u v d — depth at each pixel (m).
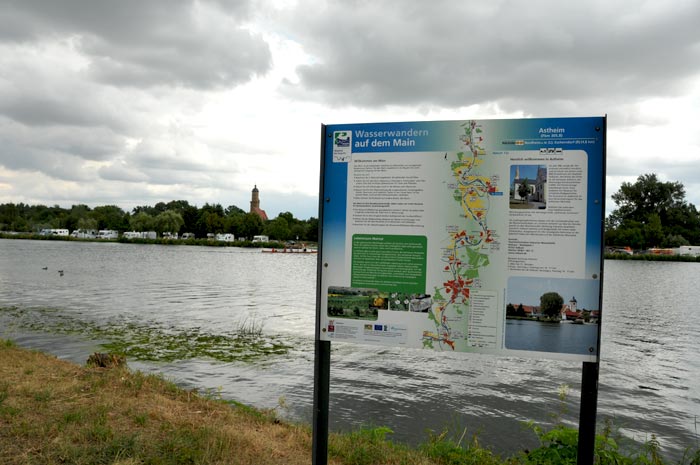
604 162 3.71
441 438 8.36
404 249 4.08
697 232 123.31
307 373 14.17
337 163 4.20
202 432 5.72
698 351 19.92
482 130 3.92
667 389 14.31
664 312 32.59
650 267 96.25
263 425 6.63
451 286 4.00
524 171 3.85
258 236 153.38
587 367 3.76
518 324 3.87
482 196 3.92
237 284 43.50
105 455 4.86
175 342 17.95
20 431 5.27
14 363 8.41
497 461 6.38
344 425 10.31
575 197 3.77
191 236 159.62
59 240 153.62
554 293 3.80
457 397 12.55
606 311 32.91
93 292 33.88
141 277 47.41
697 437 10.59
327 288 4.23
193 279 47.12
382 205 4.12
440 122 4.01
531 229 3.84
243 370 14.30
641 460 7.14
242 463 5.11
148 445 5.21
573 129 3.77
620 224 128.00
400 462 5.70
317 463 4.28
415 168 4.05
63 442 5.04
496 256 3.90
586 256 3.75
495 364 15.88
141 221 153.25
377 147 4.12
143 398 6.91
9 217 169.88
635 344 21.39
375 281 4.14
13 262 62.12
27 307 25.80
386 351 17.34
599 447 5.93
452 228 4.00
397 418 10.94
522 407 11.92
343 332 4.21
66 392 6.82
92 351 16.12
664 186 124.81
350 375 14.18
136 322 22.19
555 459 5.79
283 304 30.16
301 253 120.12
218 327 21.39
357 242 4.17
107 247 118.50
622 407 12.61
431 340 4.04
